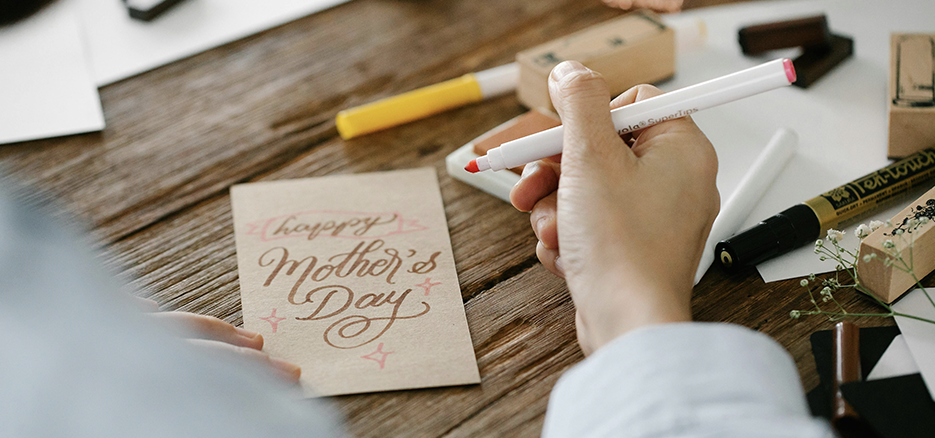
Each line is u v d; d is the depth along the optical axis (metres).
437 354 0.55
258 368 0.51
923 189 0.67
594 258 0.46
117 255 0.67
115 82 0.92
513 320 0.58
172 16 1.04
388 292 0.61
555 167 0.60
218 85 0.92
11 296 0.23
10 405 0.21
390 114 0.84
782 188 0.70
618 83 0.85
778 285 0.59
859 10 0.97
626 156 0.49
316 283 0.62
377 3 1.08
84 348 0.23
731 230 0.63
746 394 0.34
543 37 0.99
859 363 0.50
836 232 0.57
